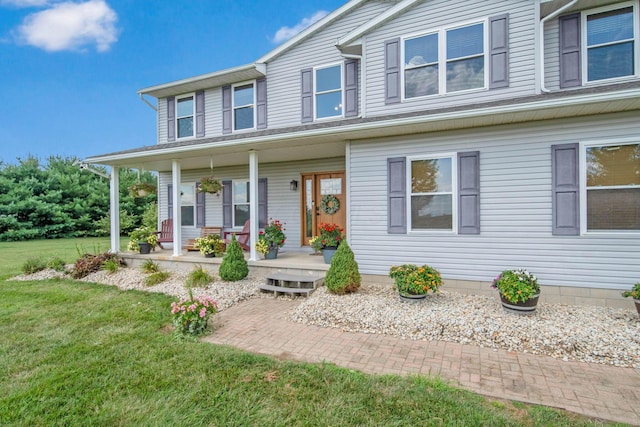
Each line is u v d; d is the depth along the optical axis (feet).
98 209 67.41
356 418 7.93
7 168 63.52
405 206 19.15
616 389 9.16
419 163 18.94
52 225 62.75
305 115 27.25
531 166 16.57
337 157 27.22
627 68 17.62
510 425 7.62
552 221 16.21
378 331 13.43
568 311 14.61
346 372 10.07
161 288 20.62
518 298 13.70
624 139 14.99
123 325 14.28
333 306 15.62
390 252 19.58
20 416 8.11
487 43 18.66
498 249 17.24
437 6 19.81
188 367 10.42
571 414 8.09
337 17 26.18
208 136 31.53
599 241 15.48
